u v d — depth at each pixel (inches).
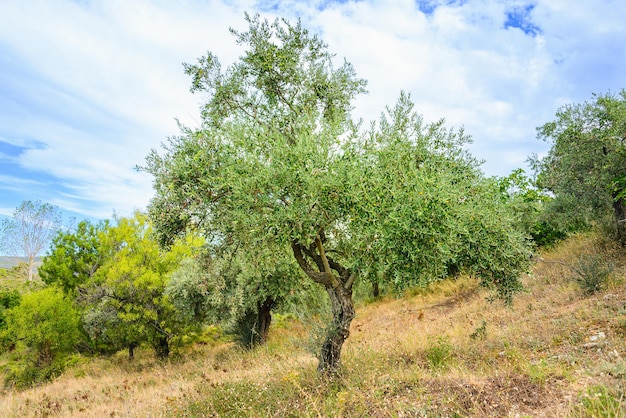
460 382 212.4
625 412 141.8
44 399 401.7
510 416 162.7
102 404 345.1
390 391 218.2
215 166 252.5
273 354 414.3
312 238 237.1
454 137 267.3
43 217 1427.2
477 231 238.4
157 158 275.1
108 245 842.2
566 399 167.8
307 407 202.4
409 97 263.3
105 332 693.3
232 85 303.4
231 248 306.7
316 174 213.3
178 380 388.2
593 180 471.8
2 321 893.8
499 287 270.1
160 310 659.4
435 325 416.2
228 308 570.3
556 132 526.6
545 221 573.0
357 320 651.5
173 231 273.9
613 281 371.6
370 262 219.6
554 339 272.7
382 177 217.0
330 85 309.7
